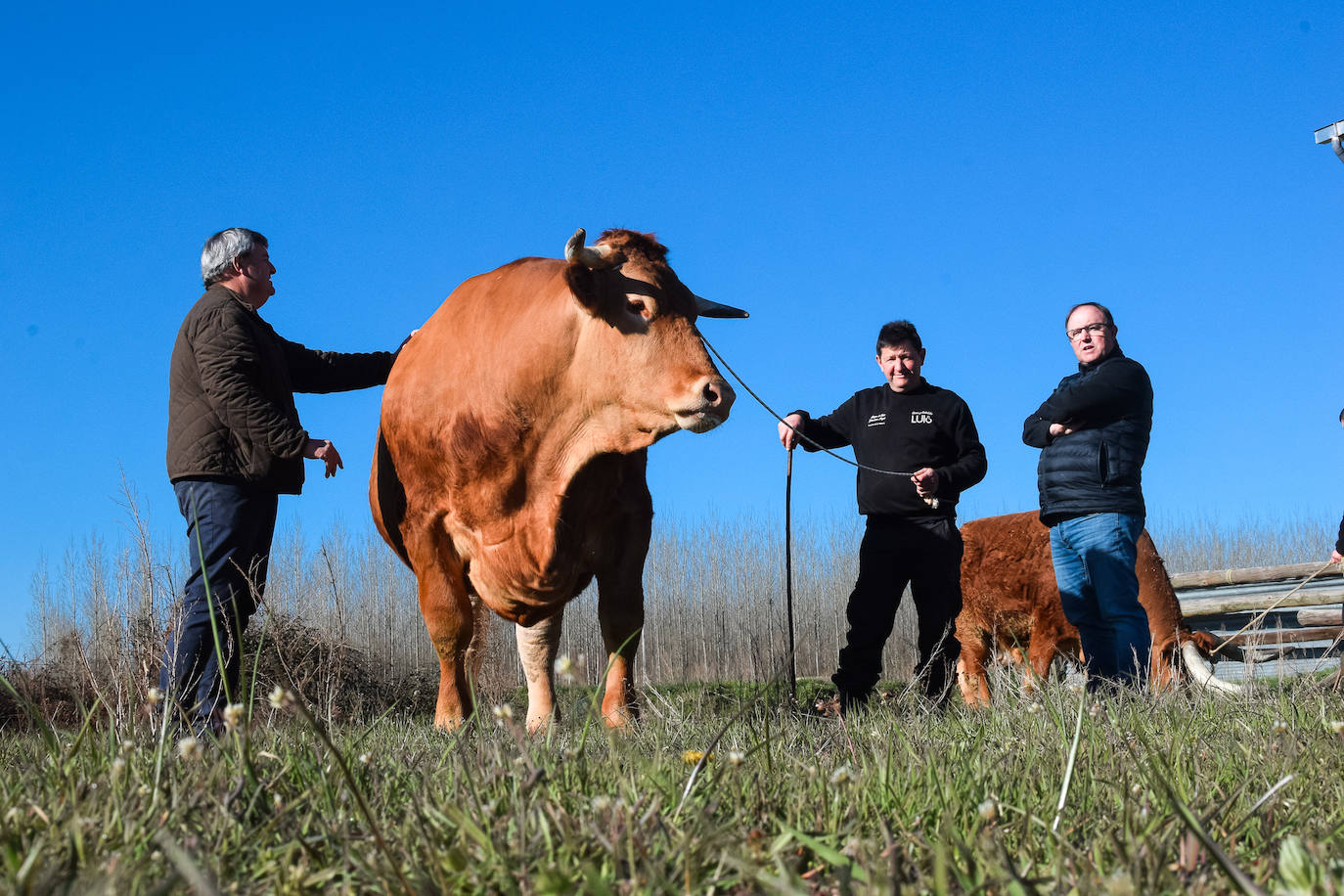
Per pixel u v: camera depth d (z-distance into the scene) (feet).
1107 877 4.66
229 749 7.73
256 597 13.47
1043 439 19.29
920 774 7.28
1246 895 4.14
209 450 14.02
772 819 5.89
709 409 15.46
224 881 4.98
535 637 17.71
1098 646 19.47
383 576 44.06
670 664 46.21
